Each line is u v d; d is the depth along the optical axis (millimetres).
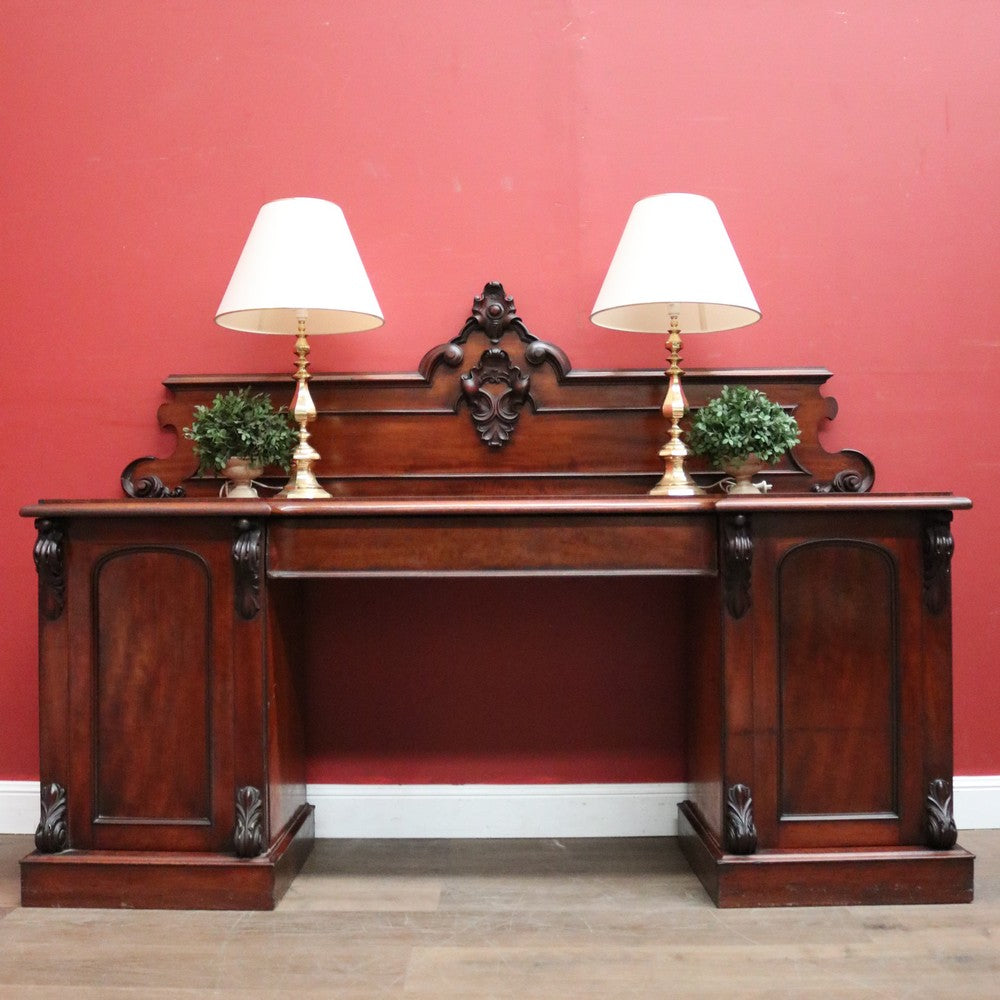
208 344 2184
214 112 2189
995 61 2176
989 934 1571
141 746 1730
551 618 2166
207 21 2189
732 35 2186
